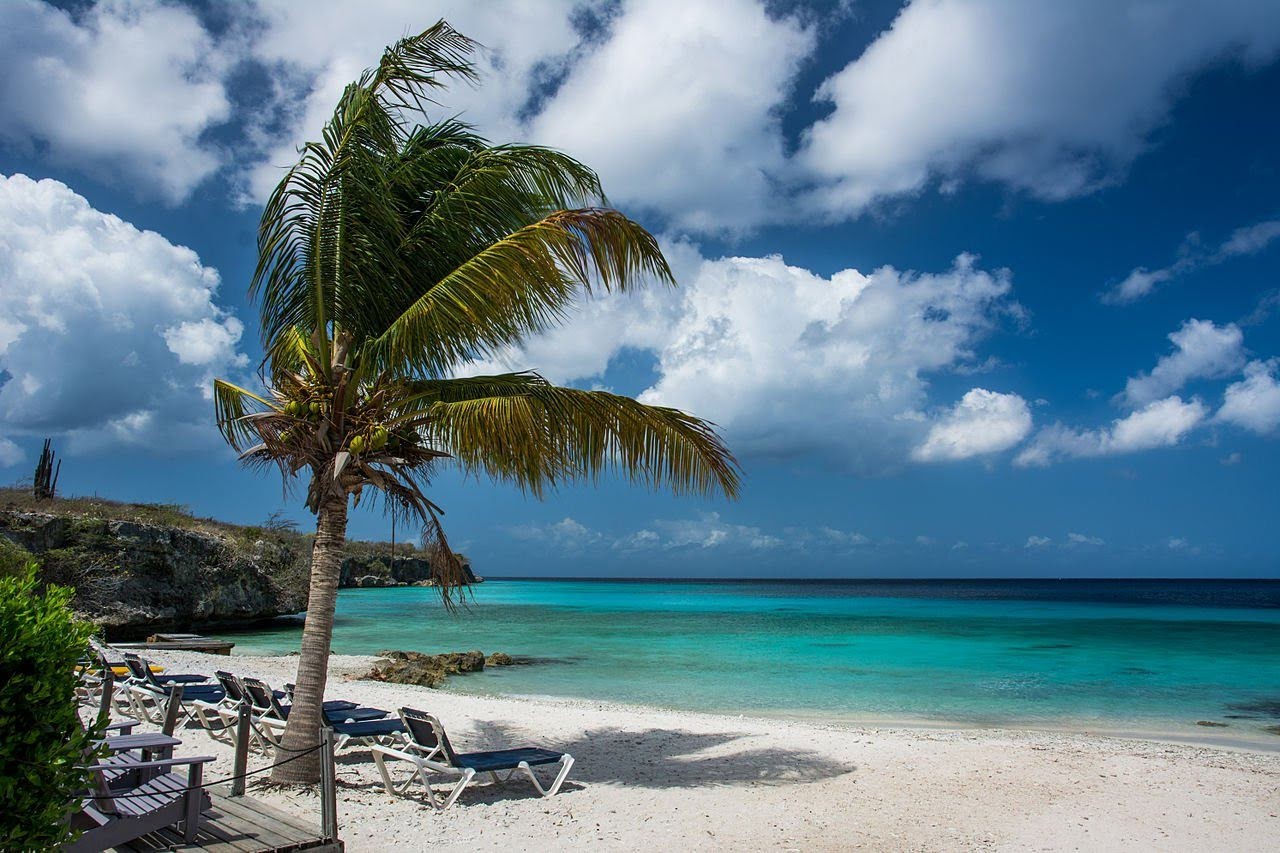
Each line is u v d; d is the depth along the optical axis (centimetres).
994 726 1521
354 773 880
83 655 365
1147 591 15125
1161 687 2034
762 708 1692
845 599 9488
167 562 2994
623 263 817
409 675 1917
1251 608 6906
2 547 2236
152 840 536
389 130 860
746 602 8206
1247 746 1356
